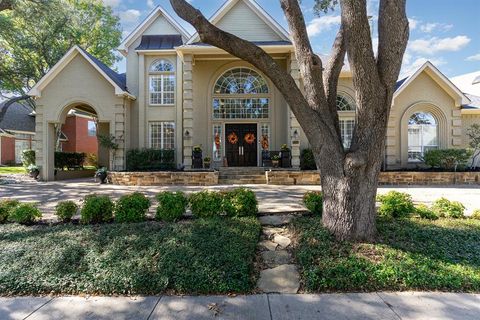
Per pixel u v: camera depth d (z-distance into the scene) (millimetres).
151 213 6699
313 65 5230
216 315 3314
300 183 13289
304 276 4102
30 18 18531
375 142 4812
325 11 7723
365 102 4773
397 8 4598
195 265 4160
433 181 13789
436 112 15641
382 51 4750
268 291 3910
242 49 4910
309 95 5332
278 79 4996
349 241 4785
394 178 13695
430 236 5074
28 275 4055
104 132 19156
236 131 17125
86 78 15445
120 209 5977
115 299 3703
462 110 15875
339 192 4969
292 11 5352
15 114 32438
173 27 17953
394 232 5156
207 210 6102
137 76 17422
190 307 3490
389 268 4059
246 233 5172
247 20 15742
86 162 24891
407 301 3572
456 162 14344
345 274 4016
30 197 9930
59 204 6242
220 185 13188
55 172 16297
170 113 16906
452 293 3762
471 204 8477
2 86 22125
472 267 4230
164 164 15867
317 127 5117
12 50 21312
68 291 3861
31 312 3402
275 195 9719
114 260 4344
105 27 27062
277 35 15578
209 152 16828
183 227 5402
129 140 16594
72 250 4578
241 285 3885
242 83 17125
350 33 4582
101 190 11758
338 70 5629
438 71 15234
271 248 4984
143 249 4605
